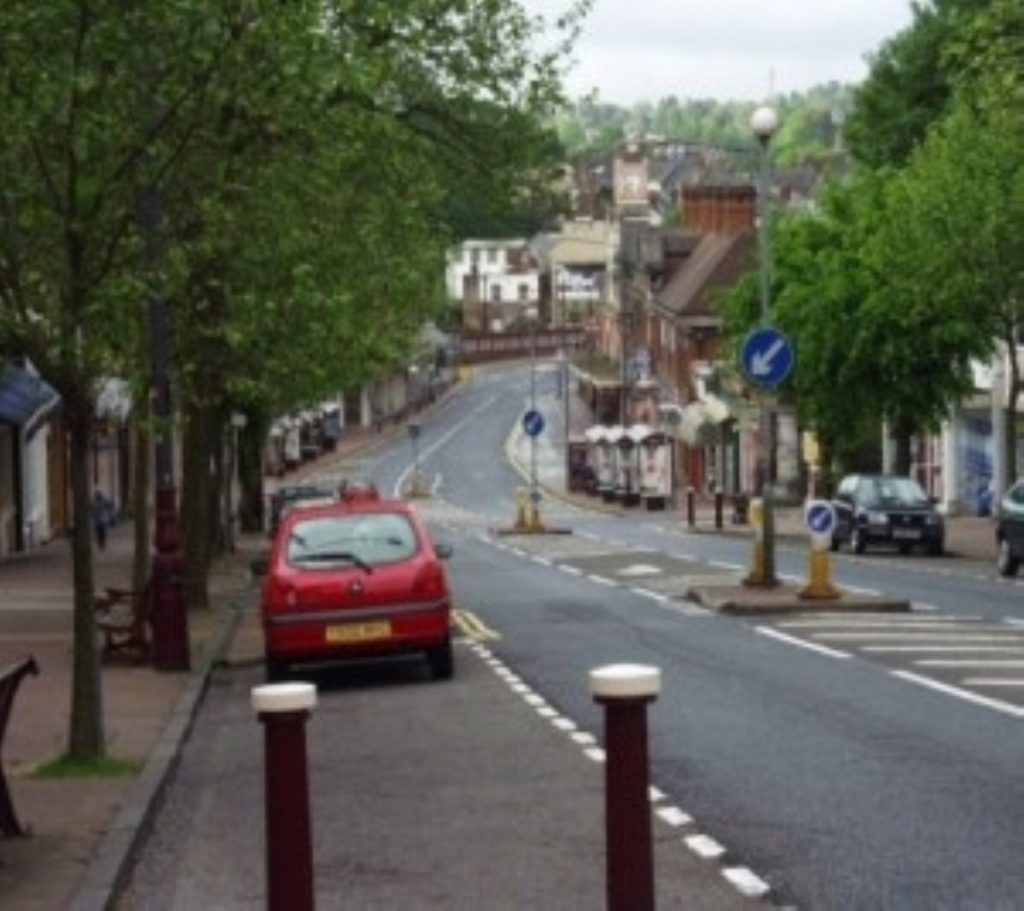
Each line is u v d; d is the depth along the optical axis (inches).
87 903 549.6
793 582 1785.2
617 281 7258.9
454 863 618.8
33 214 781.3
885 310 2837.1
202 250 920.3
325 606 1129.4
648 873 404.5
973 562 2353.6
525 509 3759.8
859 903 532.1
